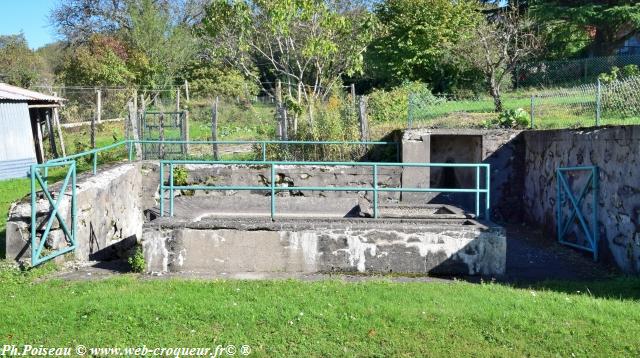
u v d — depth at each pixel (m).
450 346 4.99
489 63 21.50
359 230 7.52
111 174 10.63
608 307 5.85
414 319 5.48
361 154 14.97
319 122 15.39
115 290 6.48
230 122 21.59
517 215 13.55
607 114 13.80
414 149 13.87
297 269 7.55
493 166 13.48
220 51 17.75
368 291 6.46
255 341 5.12
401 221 7.89
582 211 9.68
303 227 7.54
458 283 6.98
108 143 19.72
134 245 11.26
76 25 40.28
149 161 13.14
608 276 7.85
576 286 6.92
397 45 25.11
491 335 5.18
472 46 23.48
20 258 7.69
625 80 15.26
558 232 10.61
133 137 15.88
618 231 8.38
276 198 11.41
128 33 34.47
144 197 13.03
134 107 15.99
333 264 7.54
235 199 11.65
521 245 10.47
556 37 27.45
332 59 16.50
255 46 16.91
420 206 10.09
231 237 7.55
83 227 8.86
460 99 20.72
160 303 5.91
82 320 5.54
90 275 7.44
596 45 27.56
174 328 5.37
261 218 8.28
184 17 40.16
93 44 31.34
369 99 16.73
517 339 5.10
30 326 5.46
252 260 7.55
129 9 35.47
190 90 29.08
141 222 12.80
